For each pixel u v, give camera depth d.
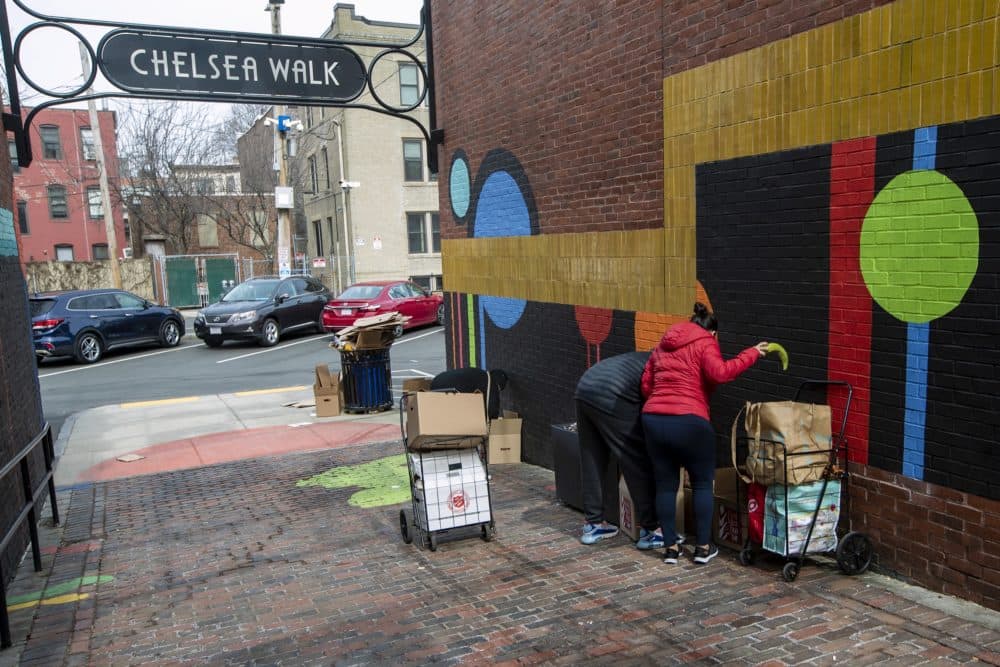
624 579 4.66
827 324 4.52
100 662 3.99
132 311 18.69
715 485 5.07
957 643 3.52
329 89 8.71
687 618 4.03
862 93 4.19
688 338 4.69
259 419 10.88
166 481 7.91
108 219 24.36
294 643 4.07
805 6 4.49
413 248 31.92
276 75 8.35
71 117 38.69
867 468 4.35
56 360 18.31
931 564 4.04
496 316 8.67
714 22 5.18
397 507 6.66
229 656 3.96
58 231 38.88
